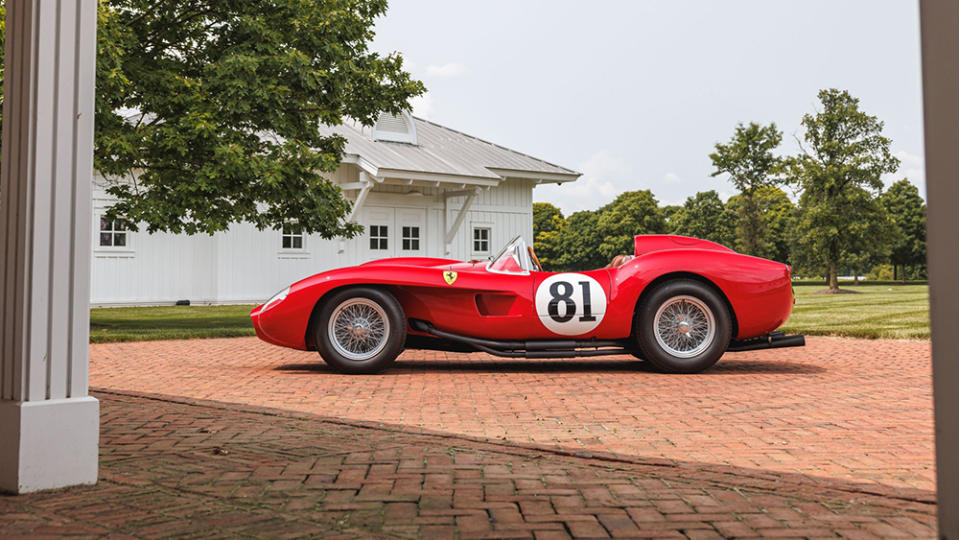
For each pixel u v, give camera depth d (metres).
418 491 2.47
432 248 19.83
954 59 1.36
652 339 5.69
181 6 11.05
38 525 2.12
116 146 9.59
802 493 2.44
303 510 2.27
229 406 4.19
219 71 10.24
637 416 3.97
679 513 2.22
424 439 3.33
